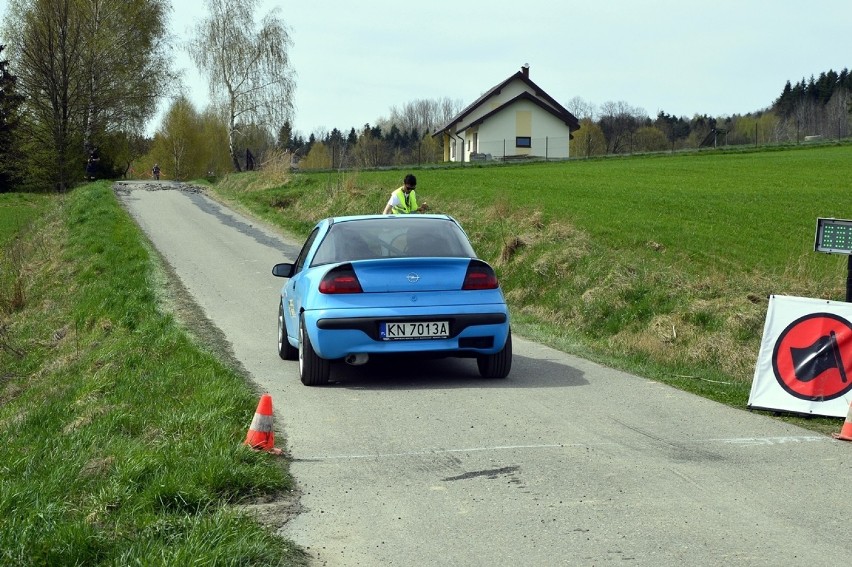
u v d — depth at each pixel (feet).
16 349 75.05
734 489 28.55
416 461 31.99
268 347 60.13
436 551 23.52
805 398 40.68
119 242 122.21
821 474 30.30
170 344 56.39
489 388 45.65
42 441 36.09
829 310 41.42
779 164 240.53
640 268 82.48
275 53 325.01
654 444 34.37
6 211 223.10
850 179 189.98
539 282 87.20
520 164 290.56
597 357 56.70
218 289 89.56
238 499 27.48
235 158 328.08
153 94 332.80
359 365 53.42
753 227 115.55
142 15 329.11
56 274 107.45
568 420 38.34
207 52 323.57
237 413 38.04
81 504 25.68
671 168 238.07
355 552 23.48
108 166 357.41
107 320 72.08
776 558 22.68
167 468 28.32
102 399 44.39
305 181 208.23
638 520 25.66
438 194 157.69
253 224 160.35
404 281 45.27
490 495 28.09
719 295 74.13
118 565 20.84
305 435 35.78
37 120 302.86
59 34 298.97
